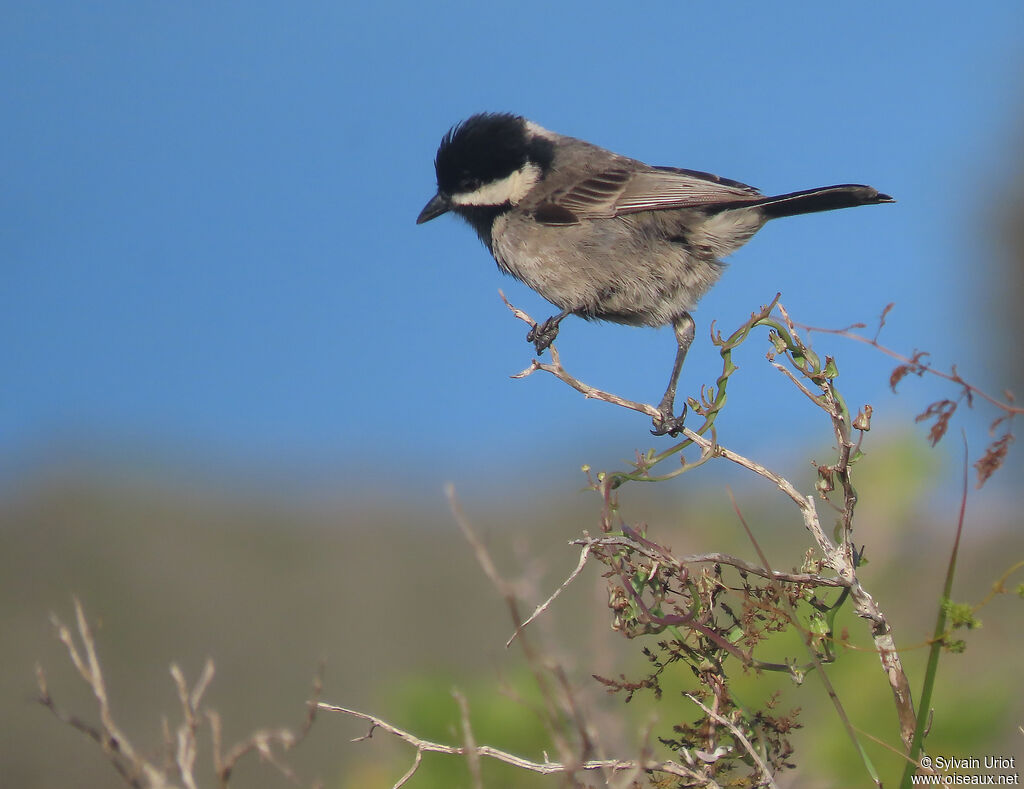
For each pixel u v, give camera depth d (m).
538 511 22.17
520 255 11.57
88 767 13.92
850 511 5.39
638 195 11.11
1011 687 6.49
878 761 6.11
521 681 6.61
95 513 22.02
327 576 19.28
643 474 5.81
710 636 5.18
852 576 5.25
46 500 22.97
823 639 5.24
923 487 7.68
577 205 11.28
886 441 7.86
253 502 23.59
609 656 6.28
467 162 11.75
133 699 15.57
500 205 11.66
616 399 6.55
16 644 17.22
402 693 6.68
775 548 9.73
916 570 8.00
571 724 4.77
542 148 11.77
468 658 15.41
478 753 5.02
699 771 5.12
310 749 13.33
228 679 15.89
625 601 5.45
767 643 6.45
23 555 20.56
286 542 21.42
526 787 6.27
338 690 15.20
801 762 6.25
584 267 11.27
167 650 16.72
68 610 18.27
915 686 6.41
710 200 10.83
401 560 19.98
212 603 18.11
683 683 6.42
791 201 10.59
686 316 11.34
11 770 13.46
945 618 4.66
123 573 19.59
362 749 12.16
